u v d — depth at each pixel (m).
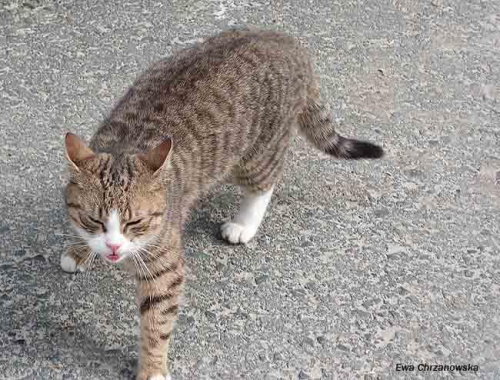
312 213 1.39
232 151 1.26
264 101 1.28
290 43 1.35
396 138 1.53
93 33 1.65
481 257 1.34
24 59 1.59
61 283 1.25
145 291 1.14
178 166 1.18
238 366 1.17
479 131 1.56
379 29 1.75
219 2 1.75
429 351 1.21
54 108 1.50
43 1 1.70
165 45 1.64
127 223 1.08
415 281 1.30
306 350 1.20
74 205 1.10
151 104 1.21
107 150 1.15
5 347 1.17
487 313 1.26
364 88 1.62
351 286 1.28
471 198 1.43
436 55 1.71
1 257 1.27
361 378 1.17
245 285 1.27
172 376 1.15
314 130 1.40
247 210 1.34
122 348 1.18
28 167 1.40
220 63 1.26
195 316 1.22
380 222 1.38
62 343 1.18
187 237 1.33
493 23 1.80
